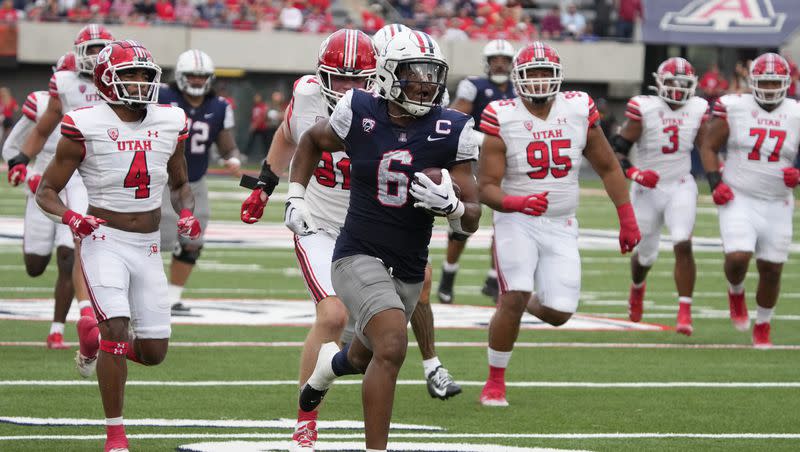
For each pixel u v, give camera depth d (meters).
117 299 18.83
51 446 19.22
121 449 18.39
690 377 26.95
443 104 19.61
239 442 19.69
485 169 24.09
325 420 21.81
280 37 103.88
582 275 47.06
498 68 37.09
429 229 17.75
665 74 33.12
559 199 24.28
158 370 26.33
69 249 28.20
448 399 24.09
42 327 31.72
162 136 19.77
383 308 16.81
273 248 53.56
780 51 105.12
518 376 26.81
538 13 113.00
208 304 37.28
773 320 36.66
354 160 17.45
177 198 20.59
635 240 24.48
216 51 103.06
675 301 40.72
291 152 22.03
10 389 23.78
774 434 21.23
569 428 21.50
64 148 19.23
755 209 31.17
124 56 19.16
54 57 102.81
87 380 24.83
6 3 106.31
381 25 103.75
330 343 18.27
